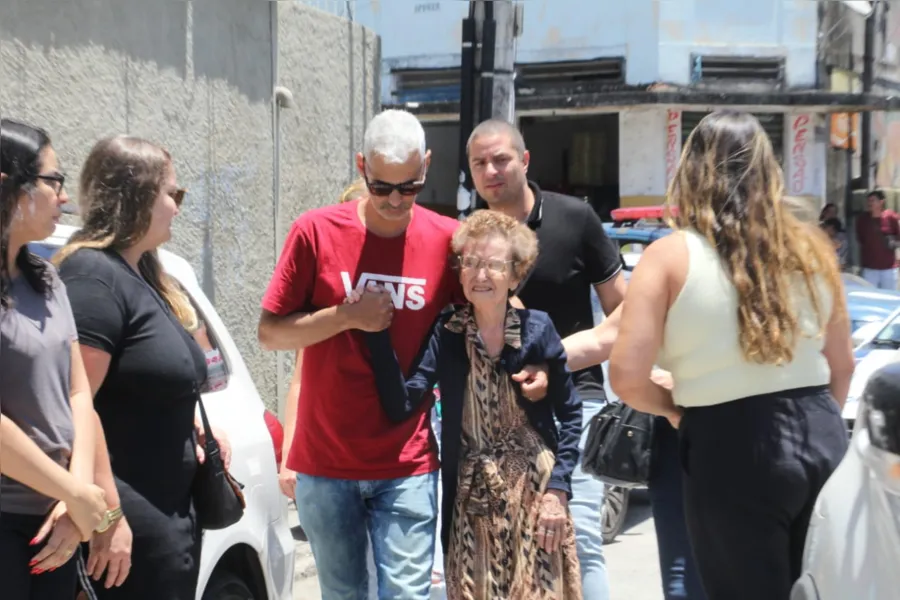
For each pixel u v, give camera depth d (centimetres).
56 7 626
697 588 396
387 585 376
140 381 315
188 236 738
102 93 662
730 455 304
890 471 234
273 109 838
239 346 802
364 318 363
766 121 1812
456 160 1948
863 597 242
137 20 691
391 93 1866
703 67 1727
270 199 838
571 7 1745
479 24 902
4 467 268
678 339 312
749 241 305
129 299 316
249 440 428
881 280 1593
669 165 1727
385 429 379
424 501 382
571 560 381
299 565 657
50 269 296
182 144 733
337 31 938
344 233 383
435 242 391
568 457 382
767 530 304
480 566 370
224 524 344
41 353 283
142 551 317
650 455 401
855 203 1958
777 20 1739
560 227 436
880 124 2122
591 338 419
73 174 641
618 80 1731
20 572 283
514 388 377
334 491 381
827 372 316
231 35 785
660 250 314
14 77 597
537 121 1916
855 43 1888
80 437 291
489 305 369
